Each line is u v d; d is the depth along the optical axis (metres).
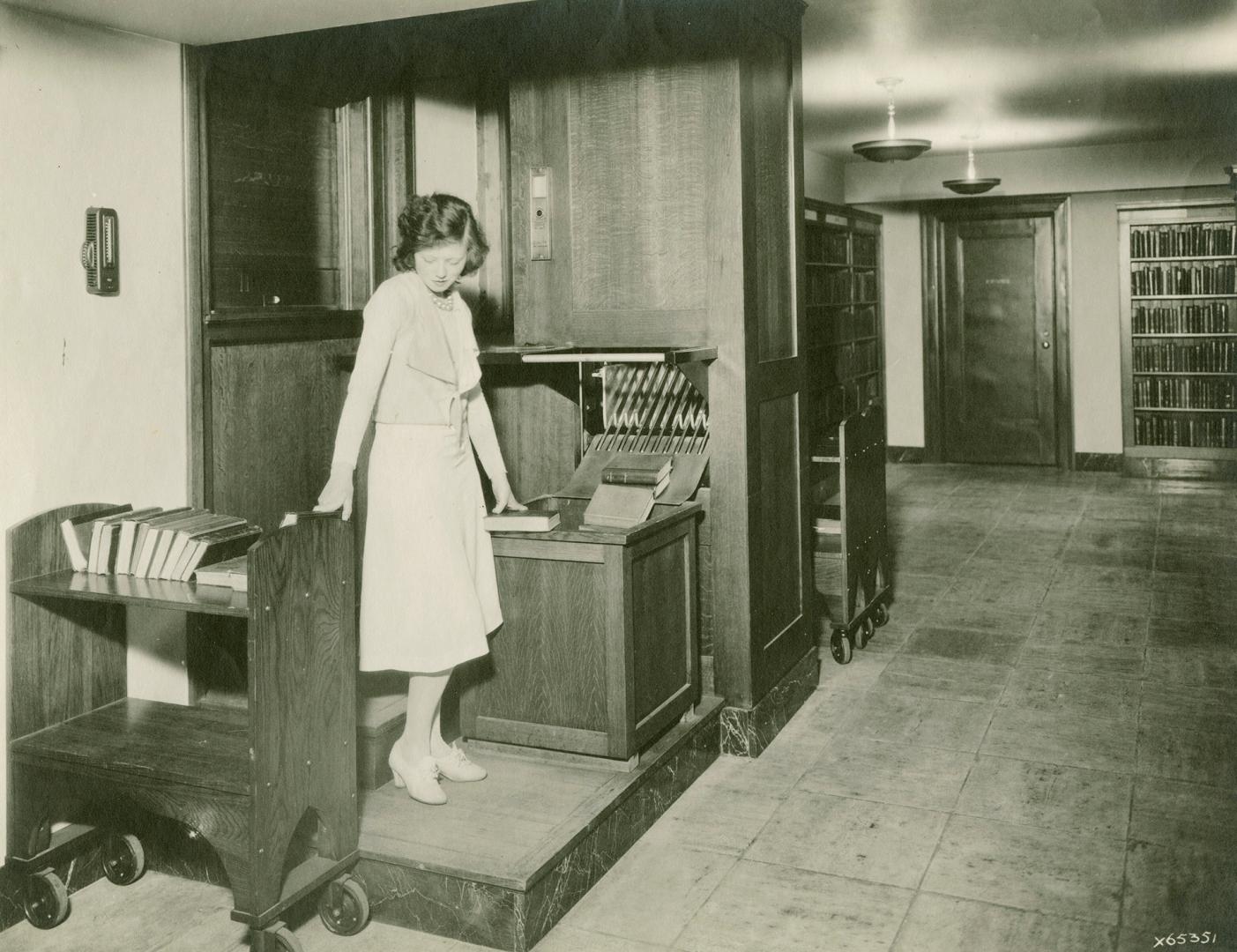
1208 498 9.16
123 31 3.10
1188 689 4.60
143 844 3.20
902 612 5.95
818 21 5.36
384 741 3.28
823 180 10.53
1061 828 3.35
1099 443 10.70
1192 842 3.24
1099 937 2.74
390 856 2.84
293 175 3.77
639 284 3.98
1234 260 10.05
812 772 3.83
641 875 3.11
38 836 2.91
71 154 2.96
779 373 4.18
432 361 3.05
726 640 3.96
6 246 2.80
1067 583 6.48
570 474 4.26
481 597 3.29
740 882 3.06
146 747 2.83
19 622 2.89
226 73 3.43
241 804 2.55
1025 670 4.91
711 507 3.93
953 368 11.19
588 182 4.03
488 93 4.49
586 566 3.33
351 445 2.91
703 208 3.86
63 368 2.96
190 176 3.30
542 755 3.47
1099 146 10.21
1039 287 10.75
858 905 2.92
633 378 4.23
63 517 2.97
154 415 3.23
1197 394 10.34
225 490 3.48
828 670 4.96
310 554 2.67
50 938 2.85
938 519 8.52
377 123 3.99
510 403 4.31
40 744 2.85
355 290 4.00
